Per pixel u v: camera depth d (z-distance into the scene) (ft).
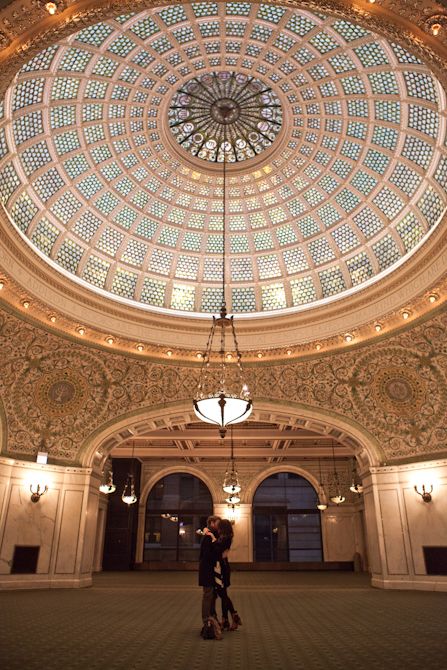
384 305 35.88
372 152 34.55
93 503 36.83
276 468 66.39
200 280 42.63
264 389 39.73
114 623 17.31
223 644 13.60
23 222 33.50
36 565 32.17
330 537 63.72
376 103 31.71
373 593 29.99
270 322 40.11
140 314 39.04
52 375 35.47
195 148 37.47
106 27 27.96
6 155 30.17
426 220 33.71
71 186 35.65
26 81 28.37
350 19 12.96
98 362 37.45
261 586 36.55
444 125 29.01
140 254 41.34
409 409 35.22
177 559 63.57
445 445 33.24
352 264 39.58
